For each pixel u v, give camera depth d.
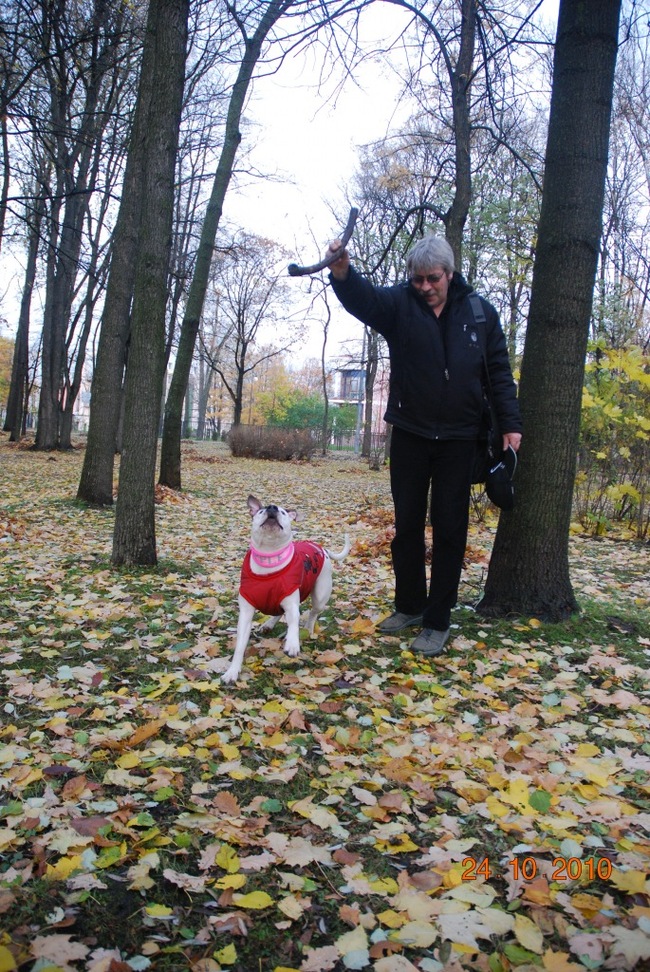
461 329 3.91
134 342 6.06
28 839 2.28
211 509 11.31
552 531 4.71
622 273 17.56
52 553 6.90
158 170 5.84
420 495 4.15
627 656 4.21
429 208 6.81
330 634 4.45
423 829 2.48
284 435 28.05
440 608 4.13
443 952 1.88
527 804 2.60
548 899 2.07
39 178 14.54
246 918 1.99
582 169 4.45
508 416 3.98
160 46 5.75
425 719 3.31
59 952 1.80
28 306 26.06
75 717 3.18
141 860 2.20
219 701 3.38
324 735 3.10
